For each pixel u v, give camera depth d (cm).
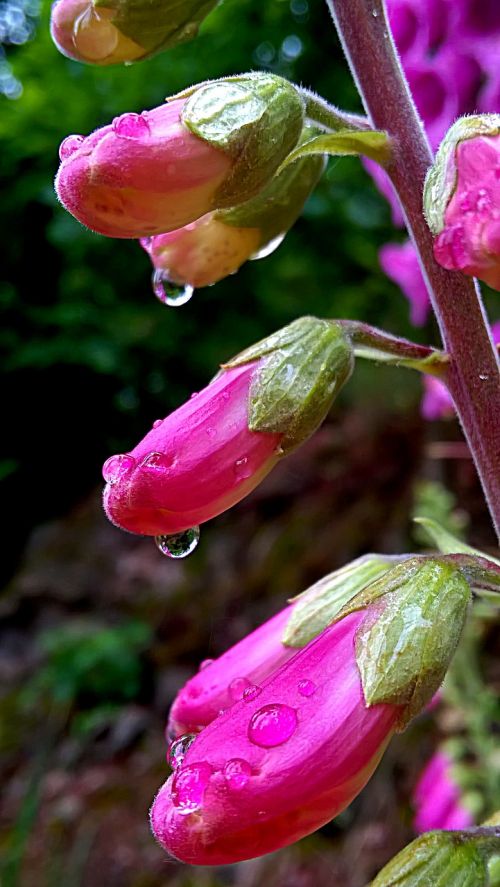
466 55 20
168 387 86
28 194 83
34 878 47
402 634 15
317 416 16
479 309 17
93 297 84
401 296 68
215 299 81
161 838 15
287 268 76
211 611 60
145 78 77
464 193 14
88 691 58
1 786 55
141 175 15
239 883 43
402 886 16
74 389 86
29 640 66
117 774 53
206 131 16
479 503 51
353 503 59
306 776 15
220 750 15
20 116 80
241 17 73
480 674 38
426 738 44
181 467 16
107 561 70
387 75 17
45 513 88
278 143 16
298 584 57
